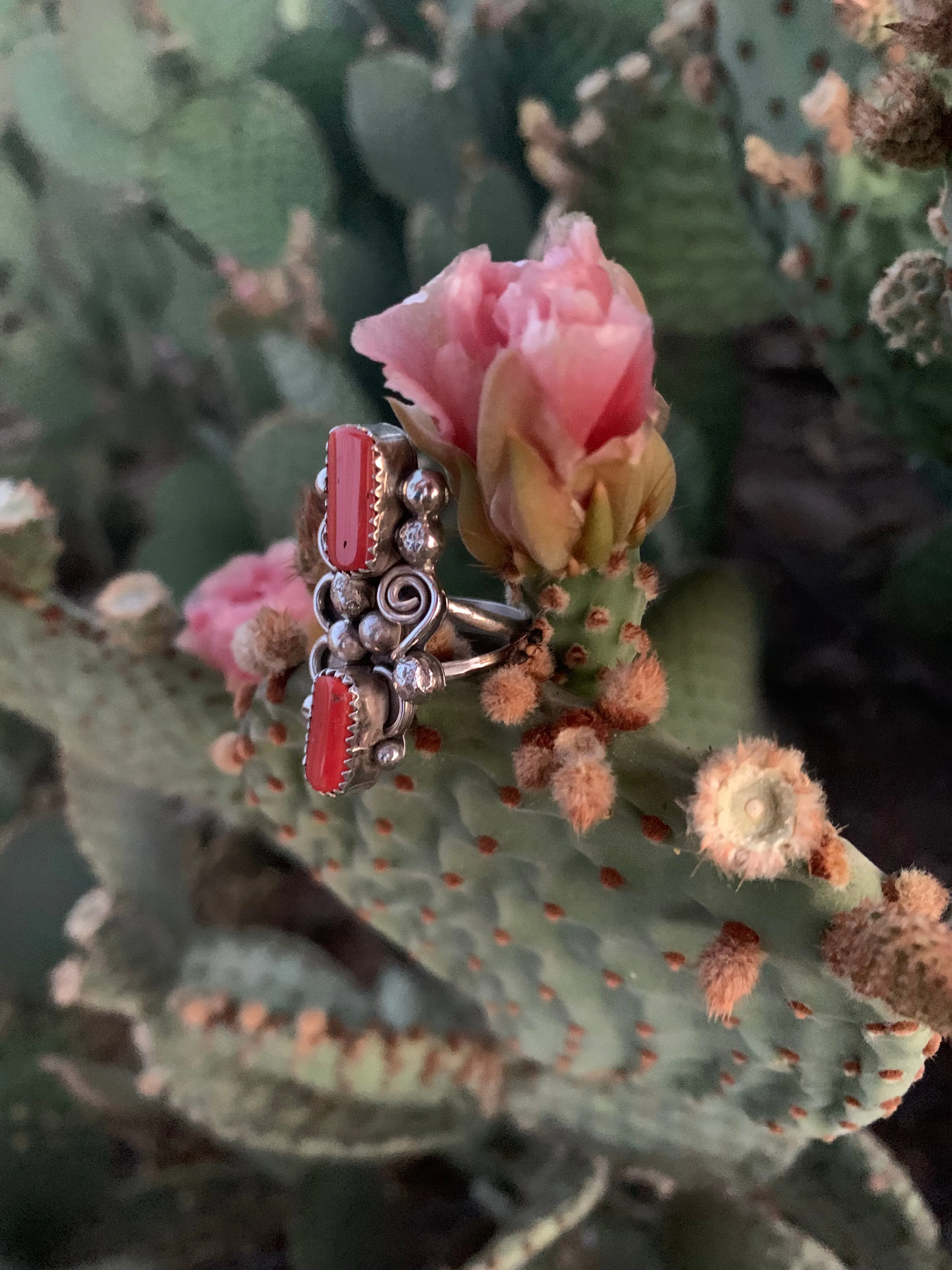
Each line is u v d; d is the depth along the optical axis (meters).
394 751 0.11
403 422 0.11
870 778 0.28
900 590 0.29
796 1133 0.14
